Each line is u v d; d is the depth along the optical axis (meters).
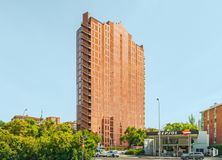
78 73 171.12
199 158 72.94
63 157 47.41
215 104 110.25
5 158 45.62
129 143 147.25
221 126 104.00
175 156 90.00
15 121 53.75
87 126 163.25
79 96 168.00
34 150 47.09
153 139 98.69
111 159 72.44
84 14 173.00
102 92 173.88
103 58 177.00
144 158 78.38
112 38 184.38
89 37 170.62
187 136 95.62
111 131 175.12
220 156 88.31
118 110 183.25
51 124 56.16
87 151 51.69
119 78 187.25
